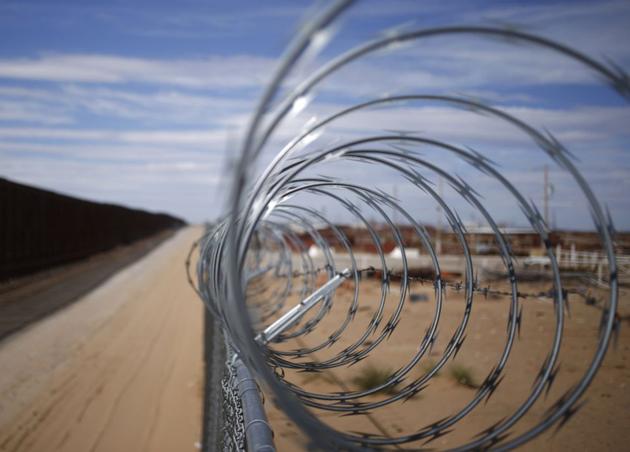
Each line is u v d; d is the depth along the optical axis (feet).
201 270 11.72
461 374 27.12
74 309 62.34
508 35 4.40
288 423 21.88
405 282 10.85
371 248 99.35
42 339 46.26
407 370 9.27
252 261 23.09
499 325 42.04
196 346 44.24
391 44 4.34
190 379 35.32
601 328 5.66
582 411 21.65
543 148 5.38
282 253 22.68
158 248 194.39
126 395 32.50
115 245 189.67
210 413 19.08
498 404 23.50
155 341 46.73
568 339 36.22
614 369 28.40
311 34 3.60
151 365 38.99
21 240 95.14
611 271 5.56
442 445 18.72
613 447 17.89
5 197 87.30
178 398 31.73
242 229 6.12
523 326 41.09
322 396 8.85
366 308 52.29
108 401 31.32
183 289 81.87
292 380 28.58
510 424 6.37
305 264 18.69
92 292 77.97
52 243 114.42
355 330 40.91
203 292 11.53
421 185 8.25
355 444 5.90
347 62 4.34
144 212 275.59
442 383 27.20
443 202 8.45
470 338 37.88
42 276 92.89
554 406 5.90
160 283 89.86
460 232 8.76
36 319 54.70
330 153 6.40
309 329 13.01
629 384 25.22
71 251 130.52
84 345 44.62
